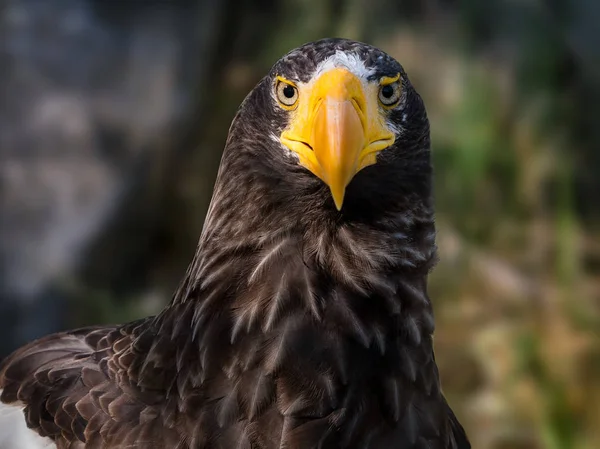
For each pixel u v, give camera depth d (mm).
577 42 12164
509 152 11469
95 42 11320
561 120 11867
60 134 10656
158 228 11359
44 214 10141
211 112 11867
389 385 4211
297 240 4348
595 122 11914
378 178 4359
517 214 11312
